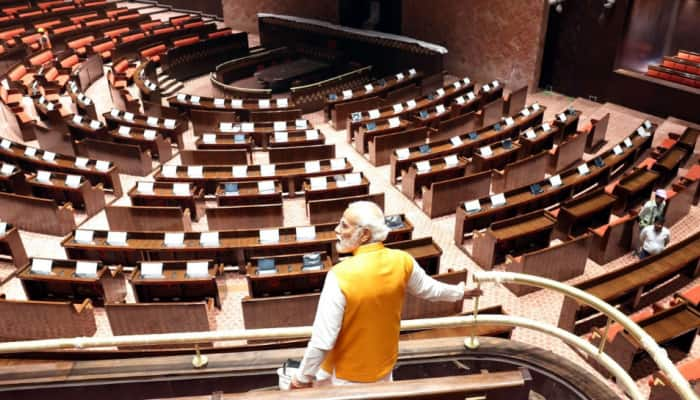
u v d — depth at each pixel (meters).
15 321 9.36
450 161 13.59
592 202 11.96
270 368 3.85
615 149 13.98
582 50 19.88
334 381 2.78
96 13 30.62
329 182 12.97
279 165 13.55
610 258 11.34
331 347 2.53
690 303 8.91
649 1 18.61
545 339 9.46
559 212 11.73
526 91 19.30
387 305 2.61
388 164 15.62
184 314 9.03
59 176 12.66
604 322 9.62
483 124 17.66
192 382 3.83
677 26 19.53
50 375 3.84
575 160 15.53
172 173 13.33
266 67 25.55
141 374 3.84
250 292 9.70
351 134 16.84
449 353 3.88
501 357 3.88
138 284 9.54
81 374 3.82
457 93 19.30
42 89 19.45
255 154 16.39
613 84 19.45
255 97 21.00
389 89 20.23
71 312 9.22
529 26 20.27
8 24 27.20
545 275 10.55
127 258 10.81
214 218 12.09
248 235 10.84
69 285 9.95
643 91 18.75
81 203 13.04
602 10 18.80
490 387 2.50
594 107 19.77
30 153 14.19
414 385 2.48
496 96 19.33
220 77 23.59
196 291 9.84
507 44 21.23
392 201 13.73
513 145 14.57
